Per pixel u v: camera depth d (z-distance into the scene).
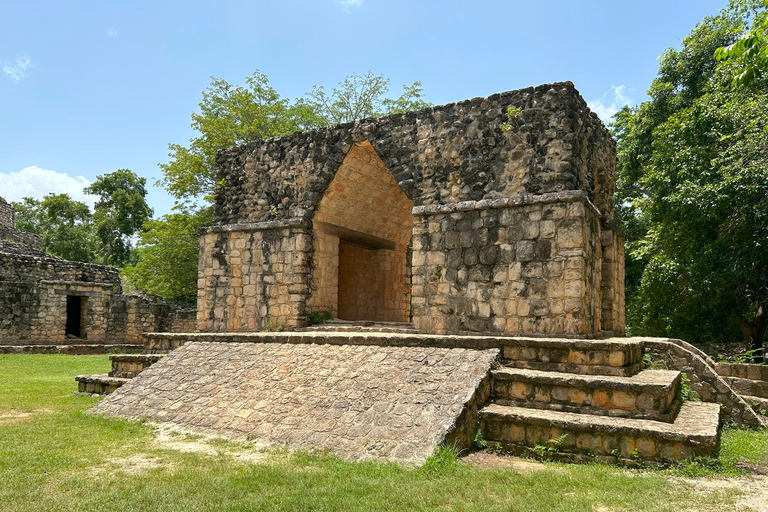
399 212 15.51
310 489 5.26
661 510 4.68
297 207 13.12
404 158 11.84
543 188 10.15
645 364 9.34
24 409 9.59
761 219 14.15
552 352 7.98
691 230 15.59
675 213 15.62
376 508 4.76
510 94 10.73
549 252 9.87
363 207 14.29
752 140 13.70
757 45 7.84
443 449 6.17
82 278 25.00
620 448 6.39
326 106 29.98
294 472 5.78
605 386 6.99
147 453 6.66
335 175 12.92
